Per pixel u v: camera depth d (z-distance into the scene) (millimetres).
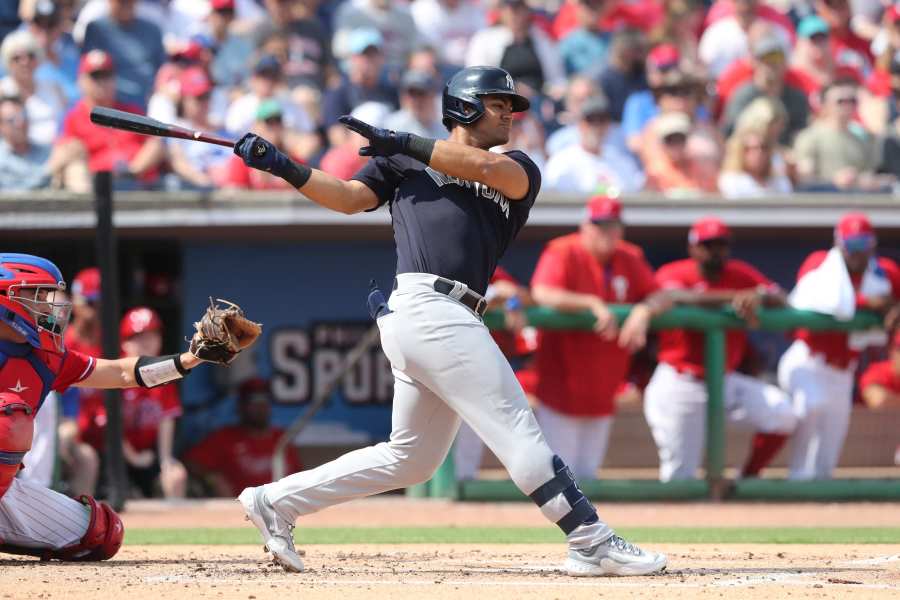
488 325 32031
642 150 40375
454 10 44812
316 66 41875
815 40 44438
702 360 33375
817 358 33844
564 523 15859
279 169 15250
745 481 33406
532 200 16266
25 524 17781
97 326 33156
